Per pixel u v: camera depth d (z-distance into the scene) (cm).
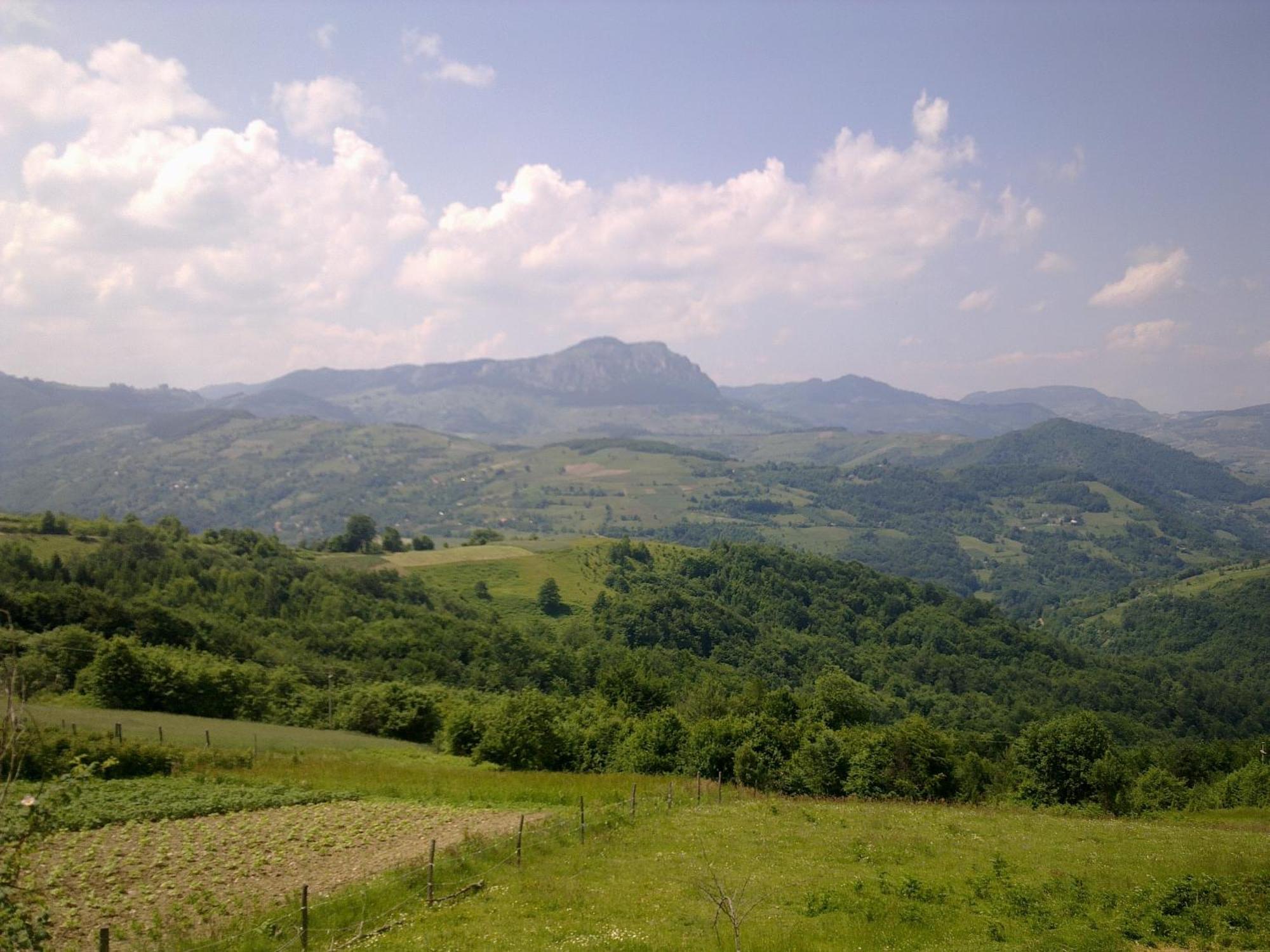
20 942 1196
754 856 2912
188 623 10194
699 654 16600
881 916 2202
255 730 6844
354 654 11956
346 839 3275
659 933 2056
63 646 7669
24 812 1186
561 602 18525
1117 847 3069
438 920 2194
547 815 3800
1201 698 17438
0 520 14662
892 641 19362
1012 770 7250
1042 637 19862
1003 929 2117
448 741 6762
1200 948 2011
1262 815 5175
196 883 2639
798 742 6297
